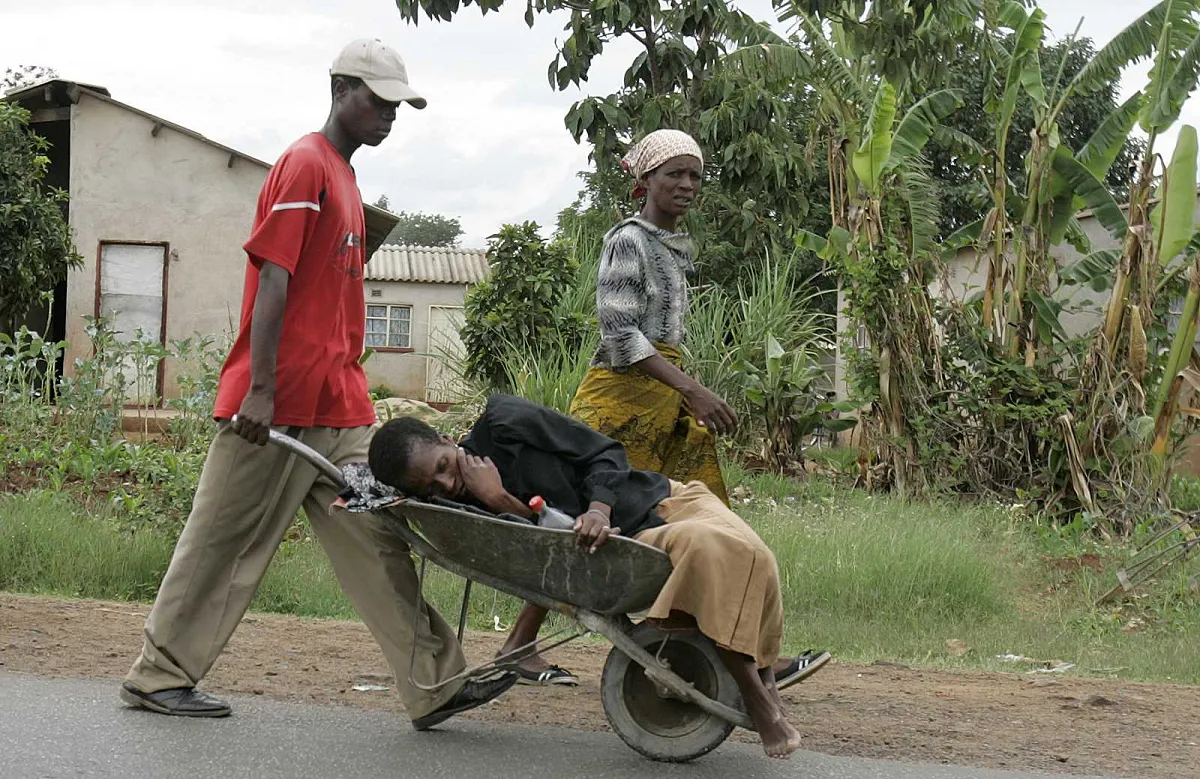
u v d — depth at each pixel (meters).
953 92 12.51
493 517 3.77
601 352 4.82
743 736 4.40
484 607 7.20
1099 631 7.87
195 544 4.21
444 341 25.34
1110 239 15.49
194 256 19.41
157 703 4.21
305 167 4.07
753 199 14.22
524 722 4.45
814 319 14.39
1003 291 12.65
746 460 12.91
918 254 12.84
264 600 7.11
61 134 21.45
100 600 6.88
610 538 3.69
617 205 14.95
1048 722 4.79
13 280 16.45
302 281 4.16
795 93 19.97
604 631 3.87
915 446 12.15
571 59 12.07
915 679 5.67
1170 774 4.13
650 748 3.93
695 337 13.15
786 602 7.79
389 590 4.15
